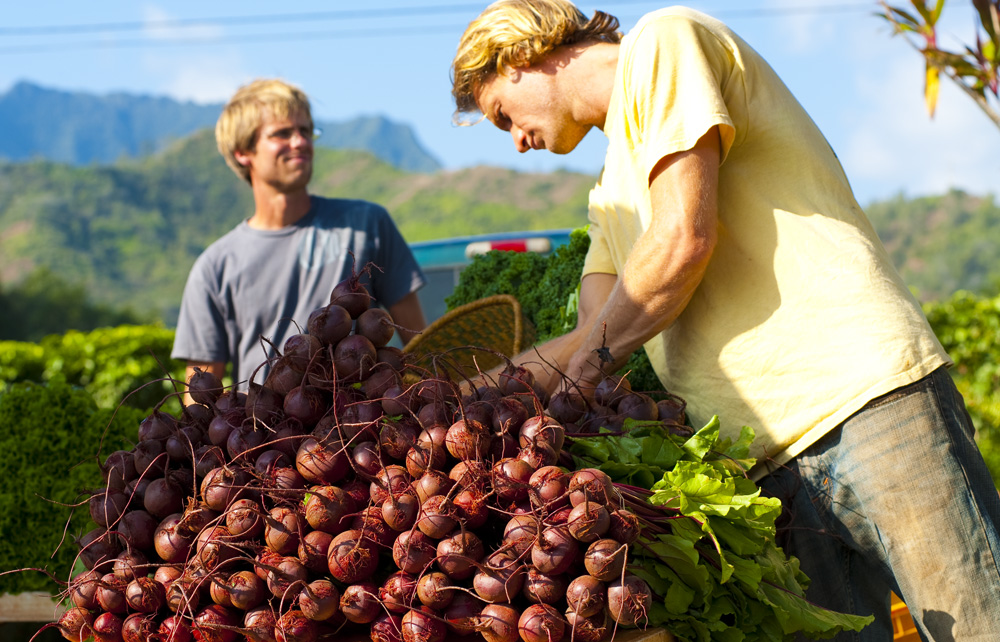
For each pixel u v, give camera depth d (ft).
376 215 10.18
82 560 4.30
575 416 4.83
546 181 375.45
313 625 3.81
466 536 3.76
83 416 8.57
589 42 5.77
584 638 3.71
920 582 4.82
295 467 4.21
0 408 8.52
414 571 3.78
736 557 4.12
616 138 5.65
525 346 7.93
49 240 303.07
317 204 10.13
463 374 4.75
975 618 4.70
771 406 5.16
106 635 3.99
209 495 4.05
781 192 5.18
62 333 159.43
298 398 4.32
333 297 4.58
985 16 12.57
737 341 5.25
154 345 30.25
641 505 4.13
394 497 3.85
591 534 3.68
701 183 4.89
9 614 7.69
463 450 3.95
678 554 3.97
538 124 5.95
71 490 7.89
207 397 4.66
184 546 4.04
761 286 5.18
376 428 4.21
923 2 12.84
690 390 5.62
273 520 3.93
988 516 4.80
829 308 4.97
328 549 3.88
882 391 4.77
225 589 3.83
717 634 4.09
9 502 7.73
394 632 3.80
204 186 374.02
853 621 4.31
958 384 27.71
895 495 4.79
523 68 5.82
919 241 336.08
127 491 4.33
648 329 5.13
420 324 10.53
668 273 4.91
